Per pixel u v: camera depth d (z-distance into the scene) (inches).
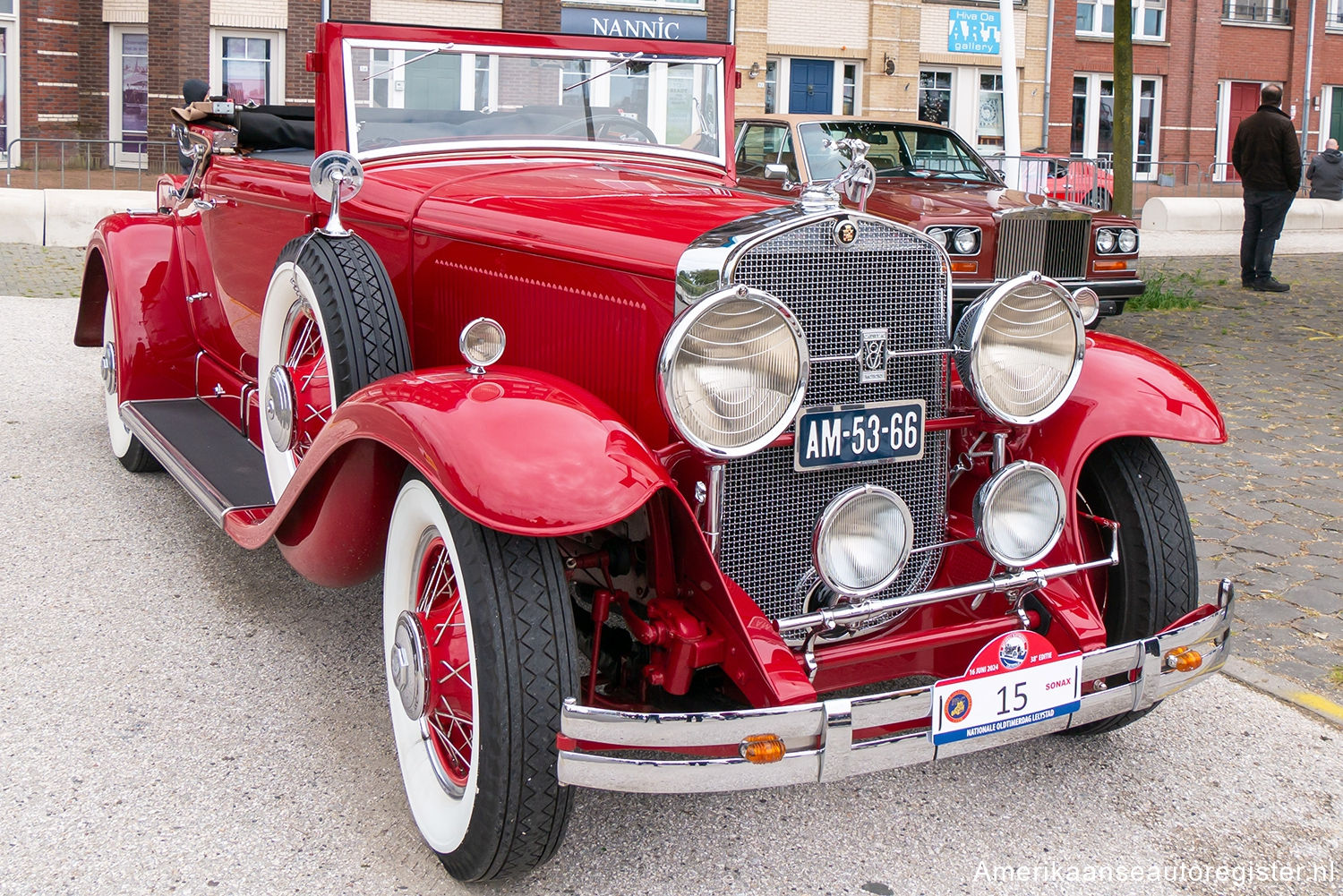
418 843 102.2
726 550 99.7
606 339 106.1
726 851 103.0
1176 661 104.1
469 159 151.0
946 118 914.7
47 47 813.2
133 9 810.2
